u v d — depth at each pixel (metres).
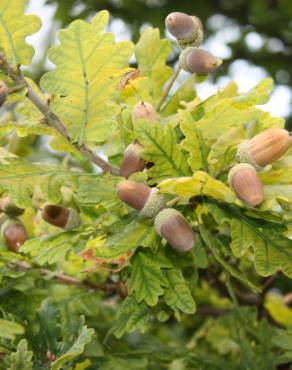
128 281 0.56
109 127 0.56
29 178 0.55
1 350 0.54
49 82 0.55
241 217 0.55
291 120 1.18
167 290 0.57
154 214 0.53
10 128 0.56
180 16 0.59
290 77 1.20
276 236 0.55
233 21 1.21
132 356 0.66
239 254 0.54
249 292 0.74
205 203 0.54
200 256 0.57
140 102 0.56
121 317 0.59
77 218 0.60
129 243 0.54
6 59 0.56
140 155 0.55
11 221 0.63
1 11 0.55
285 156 0.57
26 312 0.63
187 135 0.54
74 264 0.65
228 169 0.54
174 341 0.86
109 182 0.55
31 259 0.65
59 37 0.54
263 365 0.65
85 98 0.56
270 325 0.71
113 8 1.15
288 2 1.17
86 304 0.66
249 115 0.57
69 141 0.57
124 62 0.55
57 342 0.58
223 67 1.17
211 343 0.77
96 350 0.67
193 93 0.62
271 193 0.52
